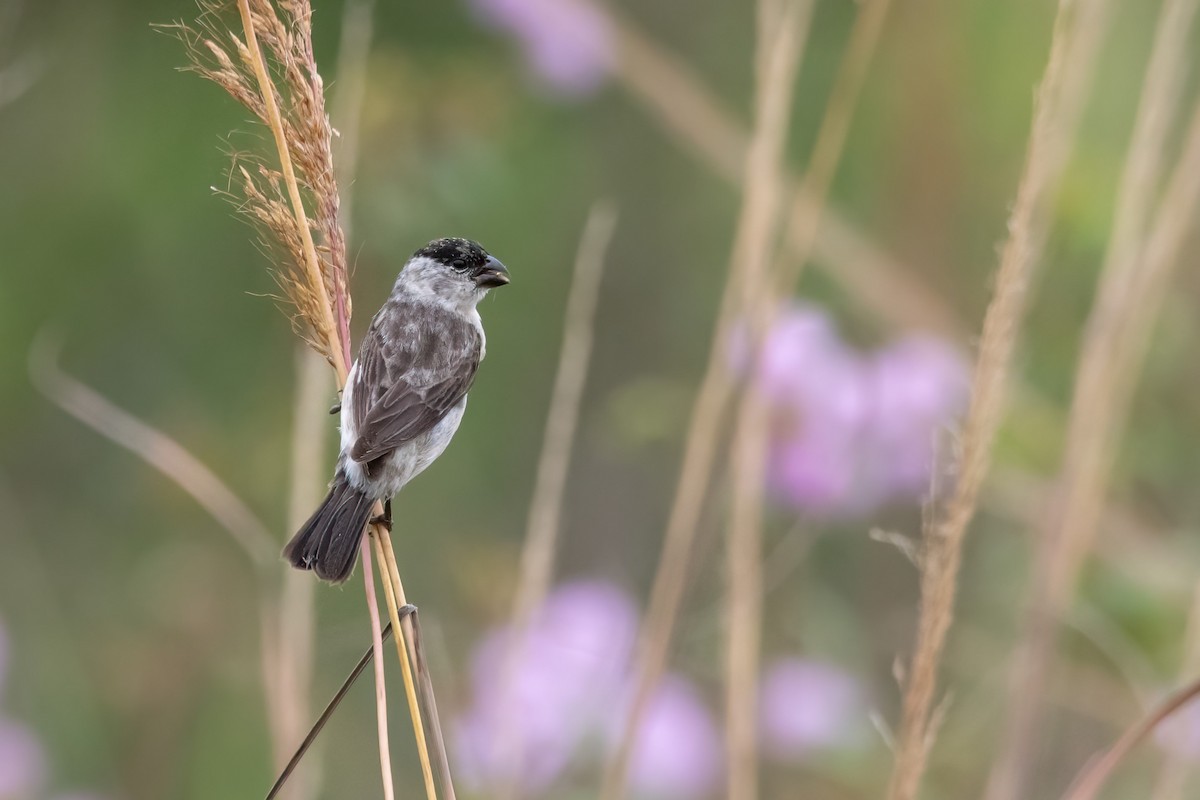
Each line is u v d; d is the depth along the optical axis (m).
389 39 13.20
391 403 8.16
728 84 14.78
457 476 14.16
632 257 14.80
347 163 7.48
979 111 12.88
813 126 13.86
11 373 13.96
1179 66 9.02
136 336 14.07
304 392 8.17
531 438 14.43
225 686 11.88
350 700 10.59
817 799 10.02
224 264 13.98
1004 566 10.43
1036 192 6.89
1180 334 11.14
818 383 9.57
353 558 7.48
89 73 14.12
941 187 12.63
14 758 10.20
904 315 10.22
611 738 8.73
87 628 12.72
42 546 13.42
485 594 10.52
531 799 8.49
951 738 10.02
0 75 11.51
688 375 14.49
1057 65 6.83
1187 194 8.70
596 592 9.18
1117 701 9.49
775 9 8.51
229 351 13.88
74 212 14.22
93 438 13.88
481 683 8.77
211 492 8.05
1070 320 11.58
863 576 11.48
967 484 6.95
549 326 14.70
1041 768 9.59
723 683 9.12
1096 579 10.21
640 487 14.41
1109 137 11.95
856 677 10.20
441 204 12.11
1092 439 8.58
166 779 11.59
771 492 9.70
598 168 14.59
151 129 14.07
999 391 6.93
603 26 11.05
